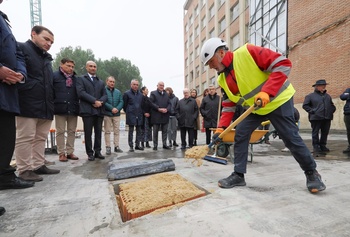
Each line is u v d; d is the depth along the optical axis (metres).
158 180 2.47
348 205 1.68
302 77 9.54
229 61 2.05
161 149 5.68
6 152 2.05
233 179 2.20
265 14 12.21
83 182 2.59
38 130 2.98
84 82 3.98
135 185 2.34
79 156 4.62
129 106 5.41
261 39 12.63
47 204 1.89
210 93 5.38
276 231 1.33
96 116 4.18
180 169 3.09
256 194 1.96
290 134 1.99
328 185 2.16
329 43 8.28
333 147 5.06
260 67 1.96
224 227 1.39
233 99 2.27
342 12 7.76
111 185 2.43
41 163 3.02
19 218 1.63
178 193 1.96
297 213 1.56
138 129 5.63
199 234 1.32
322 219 1.47
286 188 2.11
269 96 1.84
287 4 10.30
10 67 2.05
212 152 4.42
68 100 3.88
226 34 17.89
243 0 14.96
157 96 5.51
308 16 9.17
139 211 1.68
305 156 1.97
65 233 1.39
